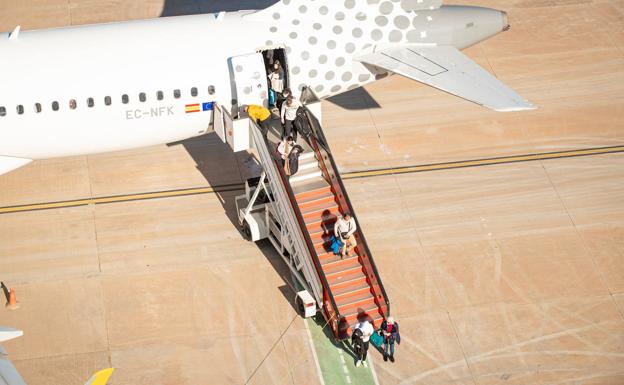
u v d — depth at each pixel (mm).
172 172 38094
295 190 33062
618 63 44750
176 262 34062
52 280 33219
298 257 32469
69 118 33312
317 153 33938
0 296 32594
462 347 31188
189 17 35625
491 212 36500
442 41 36750
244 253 34562
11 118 32781
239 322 31875
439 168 38594
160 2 48031
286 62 34844
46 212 36062
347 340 31375
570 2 48906
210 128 36219
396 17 36250
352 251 32094
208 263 34062
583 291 33312
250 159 38906
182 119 34844
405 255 34562
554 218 36312
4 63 33031
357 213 36344
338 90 36688
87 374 29953
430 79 34031
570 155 39469
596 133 40688
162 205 36500
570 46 45719
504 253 34750
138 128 34531
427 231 35625
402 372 30312
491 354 30969
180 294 32812
